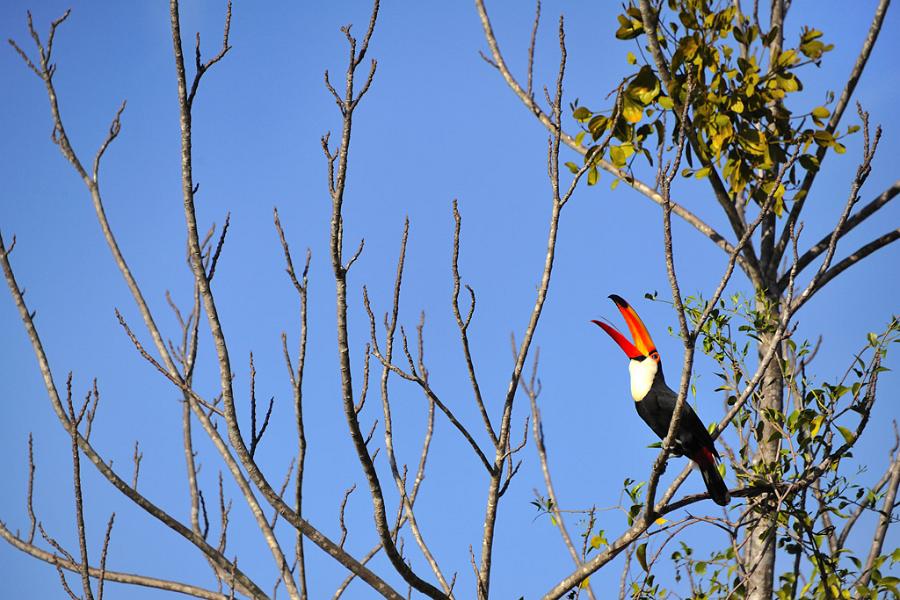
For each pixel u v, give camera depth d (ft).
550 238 30.01
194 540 33.17
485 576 29.45
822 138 42.52
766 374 41.16
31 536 36.81
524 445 30.25
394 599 28.55
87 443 32.83
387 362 29.53
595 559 33.94
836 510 36.63
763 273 44.11
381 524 27.35
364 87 25.75
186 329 39.37
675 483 36.40
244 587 33.58
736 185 42.78
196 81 27.14
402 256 29.76
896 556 36.70
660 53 42.11
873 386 35.76
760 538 36.29
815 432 35.96
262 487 27.89
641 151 43.83
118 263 38.88
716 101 41.91
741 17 43.52
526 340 30.19
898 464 41.27
